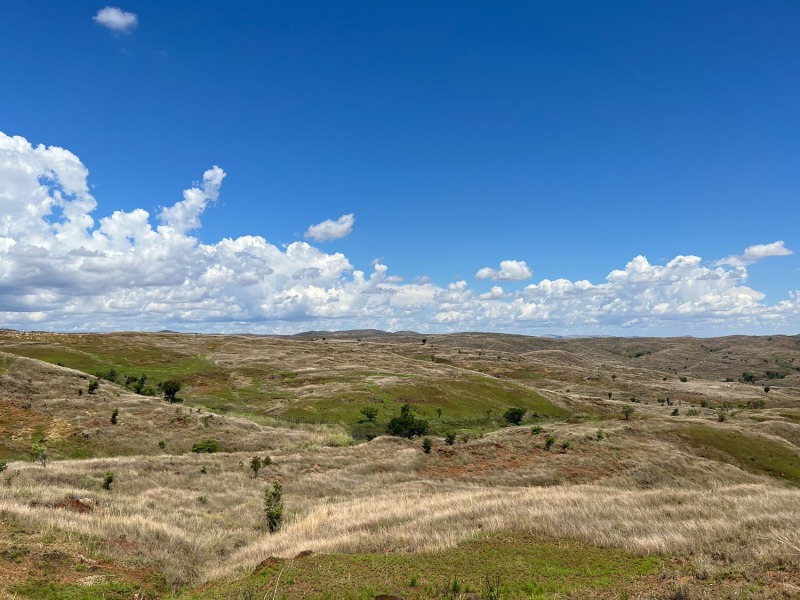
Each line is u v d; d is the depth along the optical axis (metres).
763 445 58.00
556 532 18.67
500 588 13.02
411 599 12.47
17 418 51.81
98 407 57.62
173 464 39.50
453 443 53.12
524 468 47.12
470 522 20.89
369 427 77.06
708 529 17.66
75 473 31.12
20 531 16.91
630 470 47.41
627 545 16.84
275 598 12.84
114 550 17.02
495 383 116.94
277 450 51.56
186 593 14.87
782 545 14.16
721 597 10.55
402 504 27.89
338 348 165.25
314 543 19.12
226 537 22.94
